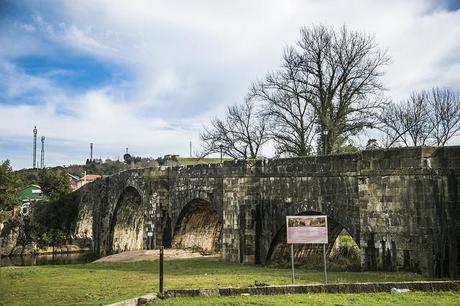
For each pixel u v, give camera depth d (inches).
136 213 2239.2
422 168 909.8
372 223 977.5
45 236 2851.9
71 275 1019.3
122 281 882.1
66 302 641.0
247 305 551.5
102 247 2374.5
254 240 1244.5
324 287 643.5
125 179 2036.2
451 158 879.1
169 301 590.2
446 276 863.7
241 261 1268.5
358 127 1740.9
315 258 1245.7
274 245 1226.6
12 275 1031.6
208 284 772.6
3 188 2701.8
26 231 2856.8
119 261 1476.4
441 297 587.2
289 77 1834.4
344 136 1793.8
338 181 1063.0
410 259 915.4
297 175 1159.0
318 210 1105.4
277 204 1202.6
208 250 1752.0
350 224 1031.0
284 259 1253.1
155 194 1754.4
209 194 1492.4
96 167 6072.8
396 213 941.2
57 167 6122.1
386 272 936.3
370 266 973.8
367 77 1756.9
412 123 2175.2
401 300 568.1
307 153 1895.9
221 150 2309.3
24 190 3602.4
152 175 1779.0
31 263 2215.8
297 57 1814.7
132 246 2290.8
